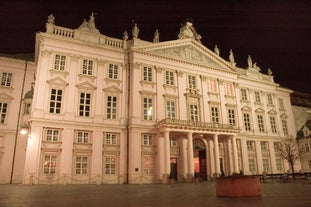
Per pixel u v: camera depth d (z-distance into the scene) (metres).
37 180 27.41
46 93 30.17
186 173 33.75
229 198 10.84
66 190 18.23
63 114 30.44
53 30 32.69
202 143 37.69
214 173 35.75
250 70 47.94
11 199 11.38
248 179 11.41
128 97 34.75
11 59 37.06
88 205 9.05
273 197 10.98
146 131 33.62
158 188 20.75
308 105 56.62
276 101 49.09
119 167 31.78
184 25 42.38
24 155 34.91
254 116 45.00
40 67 30.56
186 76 39.44
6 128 34.88
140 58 36.22
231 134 37.47
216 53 44.00
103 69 34.09
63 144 29.53
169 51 38.81
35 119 28.72
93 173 30.14
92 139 31.23
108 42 35.78
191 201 10.06
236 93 43.69
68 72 31.86
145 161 32.88
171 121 33.06
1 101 35.44
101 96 33.06
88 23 35.16
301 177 28.72
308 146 47.06
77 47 33.25
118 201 10.44
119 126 32.97
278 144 46.22
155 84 36.34
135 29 37.25
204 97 39.94
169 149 32.47
